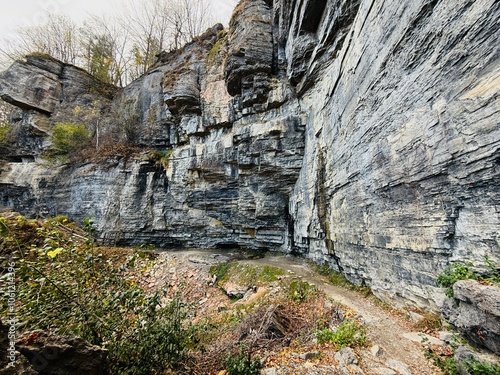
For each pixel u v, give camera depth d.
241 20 18.73
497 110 3.84
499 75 3.83
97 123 26.84
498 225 3.95
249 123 17.83
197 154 20.61
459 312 4.40
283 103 16.56
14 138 26.33
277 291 10.17
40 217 23.16
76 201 22.55
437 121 5.03
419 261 5.78
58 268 3.89
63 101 27.41
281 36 15.97
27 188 24.20
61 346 2.96
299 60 13.98
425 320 5.41
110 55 34.00
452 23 4.70
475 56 4.25
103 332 4.01
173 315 4.97
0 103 32.00
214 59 21.61
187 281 14.39
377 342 5.09
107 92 29.89
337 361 4.59
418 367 4.13
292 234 17.02
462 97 4.46
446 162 4.82
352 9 9.98
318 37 12.62
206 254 18.58
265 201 17.95
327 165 11.83
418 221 5.72
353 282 9.55
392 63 6.55
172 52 27.81
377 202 7.45
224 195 20.03
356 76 8.62
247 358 5.07
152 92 26.48
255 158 17.23
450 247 4.92
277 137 16.22
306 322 6.94
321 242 12.98
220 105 19.81
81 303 3.89
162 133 24.72
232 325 7.65
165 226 22.08
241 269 13.93
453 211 4.81
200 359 5.16
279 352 5.41
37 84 26.03
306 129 15.14
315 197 13.10
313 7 11.83
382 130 7.01
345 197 9.84
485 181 4.11
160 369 4.16
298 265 14.29
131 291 4.34
